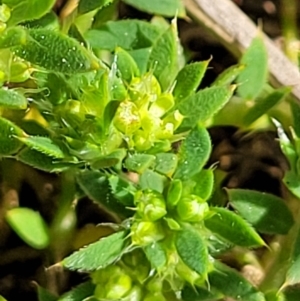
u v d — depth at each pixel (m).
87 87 0.08
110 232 0.10
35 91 0.08
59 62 0.08
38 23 0.09
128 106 0.08
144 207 0.08
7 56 0.08
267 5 0.12
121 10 0.11
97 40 0.10
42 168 0.08
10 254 0.10
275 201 0.09
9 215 0.09
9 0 0.08
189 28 0.12
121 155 0.08
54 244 0.10
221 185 0.11
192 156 0.08
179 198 0.08
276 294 0.09
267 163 0.11
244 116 0.10
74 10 0.09
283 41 0.12
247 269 0.10
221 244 0.08
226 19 0.10
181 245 0.07
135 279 0.08
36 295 0.10
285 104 0.10
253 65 0.10
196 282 0.08
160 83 0.08
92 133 0.08
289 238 0.09
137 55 0.10
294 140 0.09
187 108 0.08
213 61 0.12
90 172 0.08
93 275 0.08
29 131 0.08
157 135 0.08
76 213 0.10
